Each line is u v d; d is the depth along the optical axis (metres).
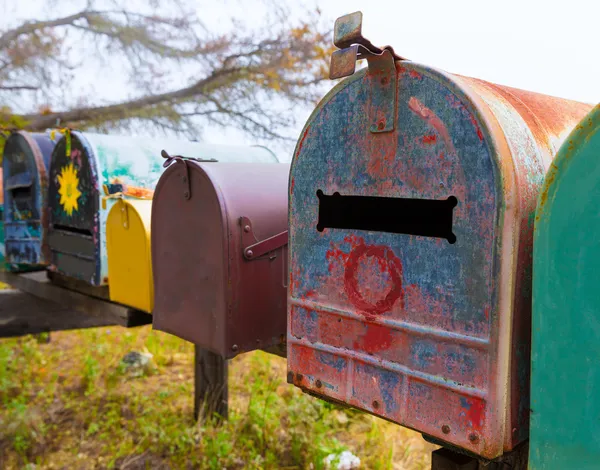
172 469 3.03
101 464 3.13
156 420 3.54
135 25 6.49
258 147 3.60
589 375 0.98
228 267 1.89
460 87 1.13
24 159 3.31
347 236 1.39
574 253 0.99
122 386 4.12
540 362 1.05
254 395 3.77
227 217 1.89
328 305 1.46
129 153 2.84
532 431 1.08
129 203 2.43
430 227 1.21
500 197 1.08
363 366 1.38
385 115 1.27
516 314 1.12
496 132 1.09
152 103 6.76
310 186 1.48
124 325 2.54
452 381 1.18
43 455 3.23
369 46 1.21
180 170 2.05
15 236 3.52
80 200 2.78
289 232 1.56
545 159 1.20
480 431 1.14
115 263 2.57
